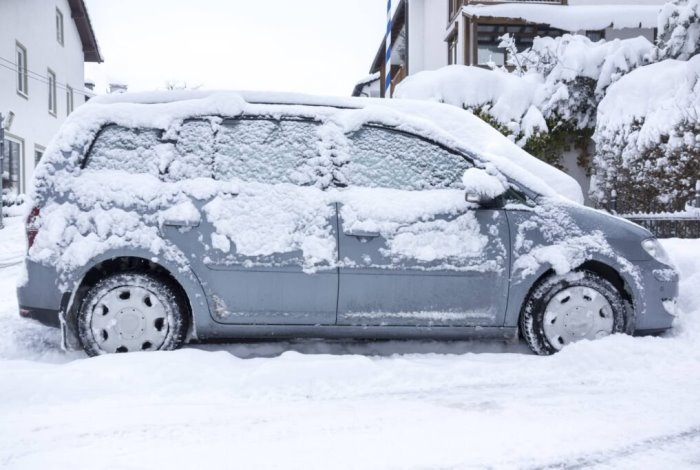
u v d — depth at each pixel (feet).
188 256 13.20
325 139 14.21
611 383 12.19
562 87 48.16
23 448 9.17
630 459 8.91
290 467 8.59
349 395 11.61
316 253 13.38
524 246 13.91
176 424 10.12
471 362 13.09
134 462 8.72
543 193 14.42
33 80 71.56
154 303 13.32
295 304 13.46
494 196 13.55
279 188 13.78
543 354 14.03
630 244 14.24
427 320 13.73
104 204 13.23
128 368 11.90
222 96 14.25
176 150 13.82
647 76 41.37
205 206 13.37
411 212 13.83
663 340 13.99
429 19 80.38
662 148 35.50
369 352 14.67
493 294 13.83
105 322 13.15
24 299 13.21
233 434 9.75
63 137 13.66
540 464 8.74
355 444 9.37
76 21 90.94
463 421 10.30
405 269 13.57
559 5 61.82
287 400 11.34
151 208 13.26
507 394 11.66
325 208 13.64
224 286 13.30
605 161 43.24
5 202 60.34
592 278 14.05
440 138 14.51
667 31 46.62
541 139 47.88
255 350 14.53
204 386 11.76
